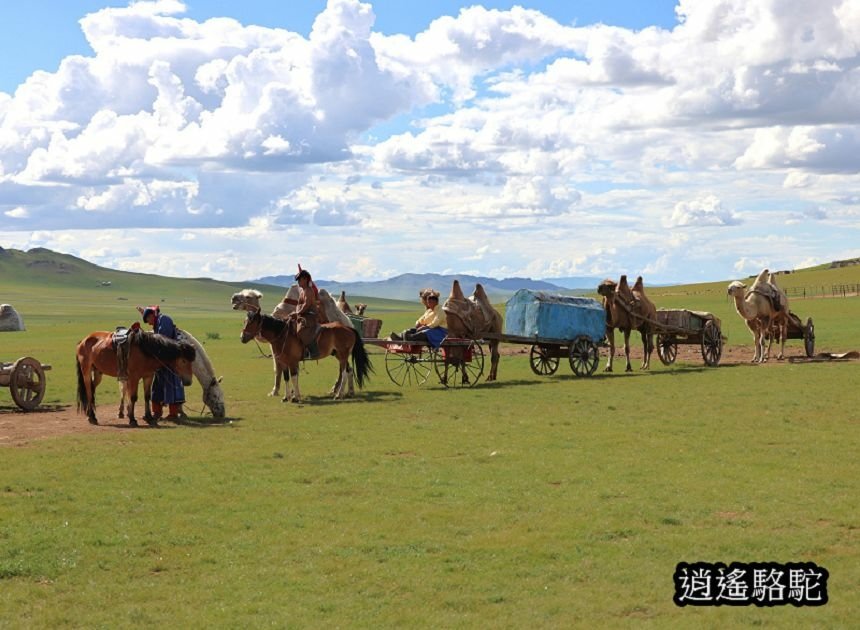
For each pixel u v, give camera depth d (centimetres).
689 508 1360
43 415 2422
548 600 1002
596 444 1902
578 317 3378
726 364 3850
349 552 1172
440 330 2964
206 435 2050
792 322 4003
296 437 2017
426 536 1236
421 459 1755
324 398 2773
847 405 2436
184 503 1418
